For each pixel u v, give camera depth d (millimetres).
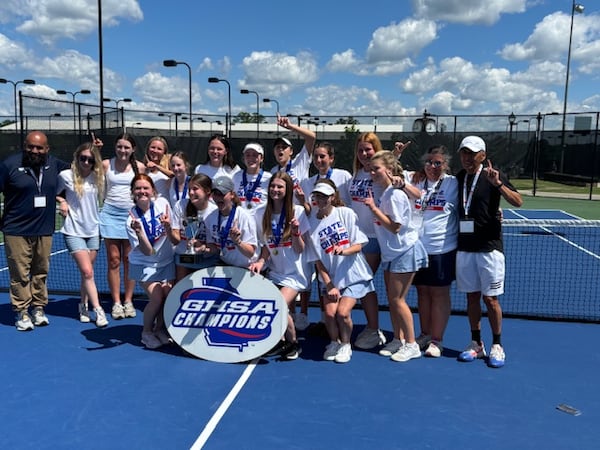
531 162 22062
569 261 9086
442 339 4910
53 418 3422
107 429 3287
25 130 18828
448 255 4465
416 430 3316
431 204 4473
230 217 4434
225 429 3299
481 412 3559
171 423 3367
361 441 3182
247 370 4250
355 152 4836
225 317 4426
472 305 4480
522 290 7117
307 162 5672
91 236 5363
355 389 3893
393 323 4633
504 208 18141
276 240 4496
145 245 4523
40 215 5090
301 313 5363
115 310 5570
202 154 20969
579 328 5395
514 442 3193
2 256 8977
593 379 4113
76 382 3975
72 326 5340
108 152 18875
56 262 8930
